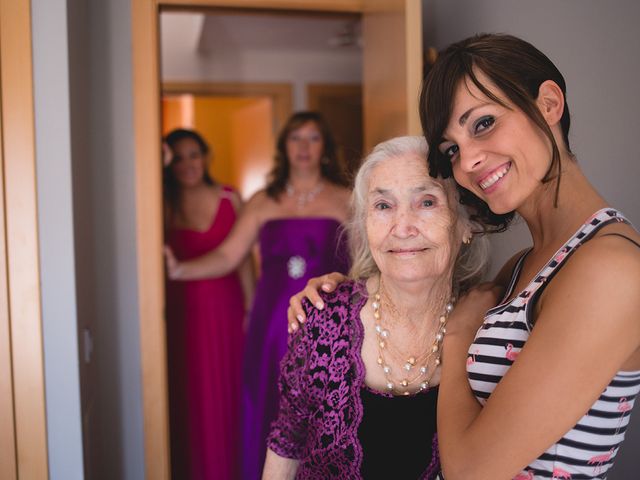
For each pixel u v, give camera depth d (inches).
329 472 48.4
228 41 185.3
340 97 200.8
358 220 51.7
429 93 40.1
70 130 70.6
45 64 69.9
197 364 126.0
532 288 38.3
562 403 33.5
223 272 123.6
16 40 68.9
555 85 37.8
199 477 125.1
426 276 45.9
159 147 100.3
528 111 37.0
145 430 99.0
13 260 69.4
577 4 76.7
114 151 99.2
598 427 36.6
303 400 50.3
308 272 117.1
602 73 74.6
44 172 70.0
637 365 36.3
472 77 37.6
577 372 33.1
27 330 69.9
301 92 199.0
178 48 191.8
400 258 45.8
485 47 38.3
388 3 91.4
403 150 46.6
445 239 45.7
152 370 99.0
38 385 70.0
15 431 69.8
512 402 34.5
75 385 71.1
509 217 46.2
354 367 47.9
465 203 45.1
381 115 97.1
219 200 136.2
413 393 47.4
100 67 98.9
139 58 98.6
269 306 116.7
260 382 114.7
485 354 40.2
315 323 49.6
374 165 47.8
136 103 98.6
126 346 99.6
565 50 78.5
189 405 125.2
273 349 113.8
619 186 73.4
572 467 37.1
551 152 37.6
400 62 86.0
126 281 99.5
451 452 37.5
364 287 50.4
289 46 192.2
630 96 71.7
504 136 37.5
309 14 110.9
